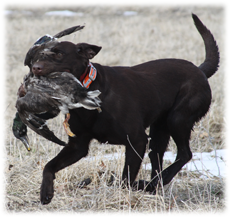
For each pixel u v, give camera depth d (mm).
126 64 19312
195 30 27234
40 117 6391
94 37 26000
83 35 26516
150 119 7738
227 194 7410
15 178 7879
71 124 6930
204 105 8289
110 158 9016
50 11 38656
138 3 40188
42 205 6855
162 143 8547
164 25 29016
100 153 9188
